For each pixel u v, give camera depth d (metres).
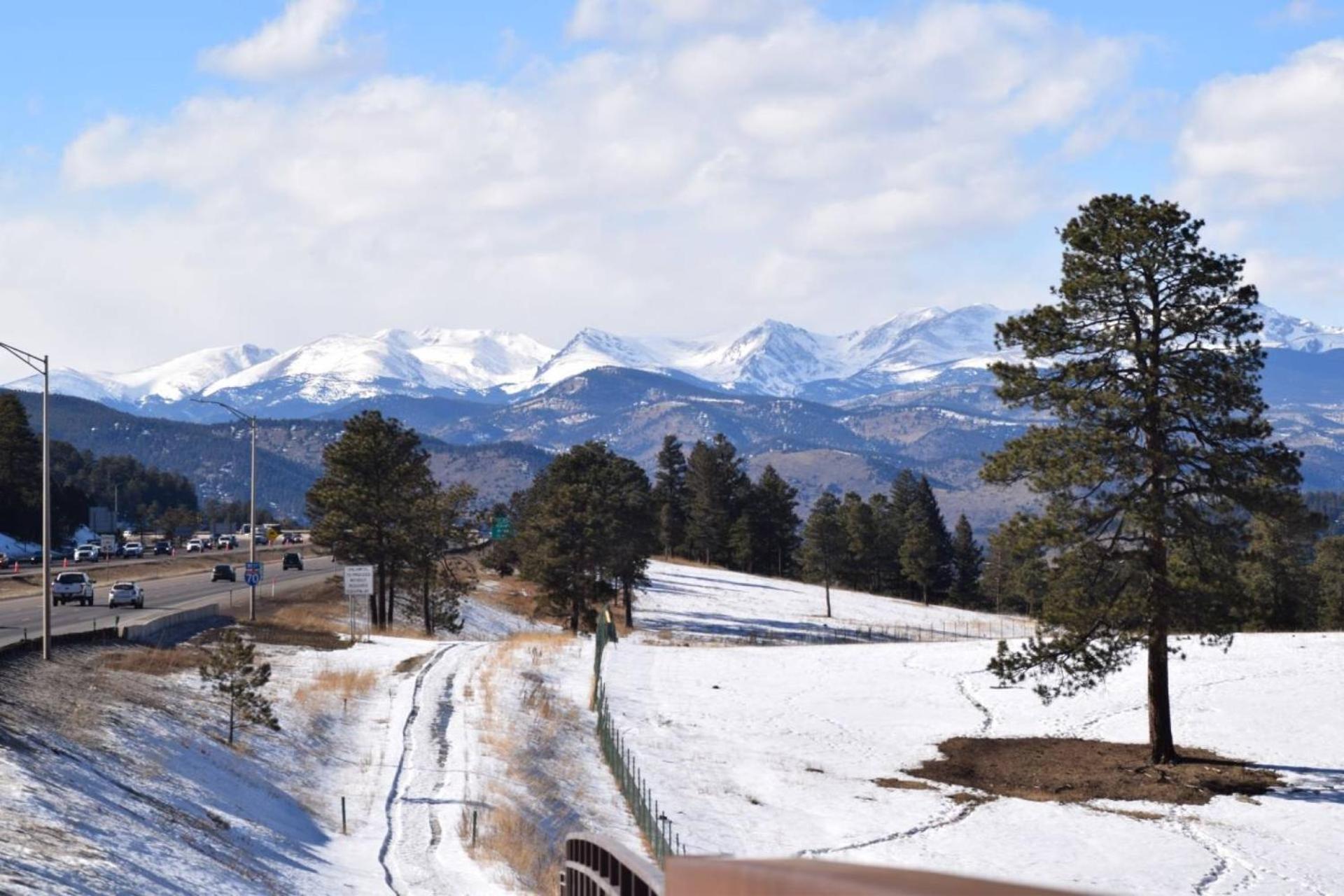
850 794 47.12
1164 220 45.19
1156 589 45.81
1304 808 43.81
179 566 136.50
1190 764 49.19
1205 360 45.44
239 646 43.09
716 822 42.44
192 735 38.78
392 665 63.84
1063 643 47.38
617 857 16.14
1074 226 46.91
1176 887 36.03
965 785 48.34
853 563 183.62
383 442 92.69
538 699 57.78
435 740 47.06
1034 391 47.12
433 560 98.69
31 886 19.22
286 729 44.84
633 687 66.44
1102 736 54.19
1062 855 39.25
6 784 25.25
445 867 31.31
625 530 110.44
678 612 138.75
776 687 67.56
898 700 63.69
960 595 190.50
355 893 28.16
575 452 112.38
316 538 93.19
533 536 105.12
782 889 3.01
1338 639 73.69
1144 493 45.28
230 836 29.61
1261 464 45.09
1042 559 47.81
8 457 178.12
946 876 2.85
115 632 54.59
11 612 75.62
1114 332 46.41
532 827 37.25
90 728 34.22
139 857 24.25
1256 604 45.97
